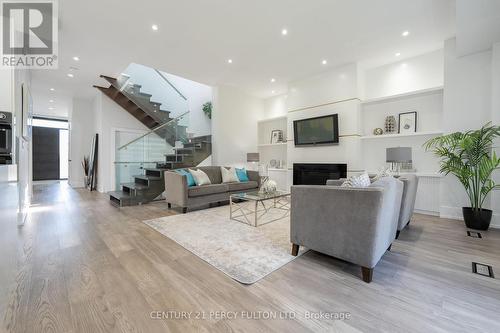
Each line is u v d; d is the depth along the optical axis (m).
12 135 2.00
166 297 1.57
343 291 1.67
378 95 4.70
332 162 4.87
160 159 5.88
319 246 2.06
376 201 1.73
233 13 3.00
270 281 1.80
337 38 3.63
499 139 3.22
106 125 6.42
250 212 4.10
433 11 2.97
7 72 2.11
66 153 10.44
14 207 1.83
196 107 7.87
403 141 4.35
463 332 1.27
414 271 1.97
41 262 2.06
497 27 2.89
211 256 2.23
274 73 5.09
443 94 3.73
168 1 2.76
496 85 3.22
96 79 5.45
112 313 1.40
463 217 3.33
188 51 4.06
